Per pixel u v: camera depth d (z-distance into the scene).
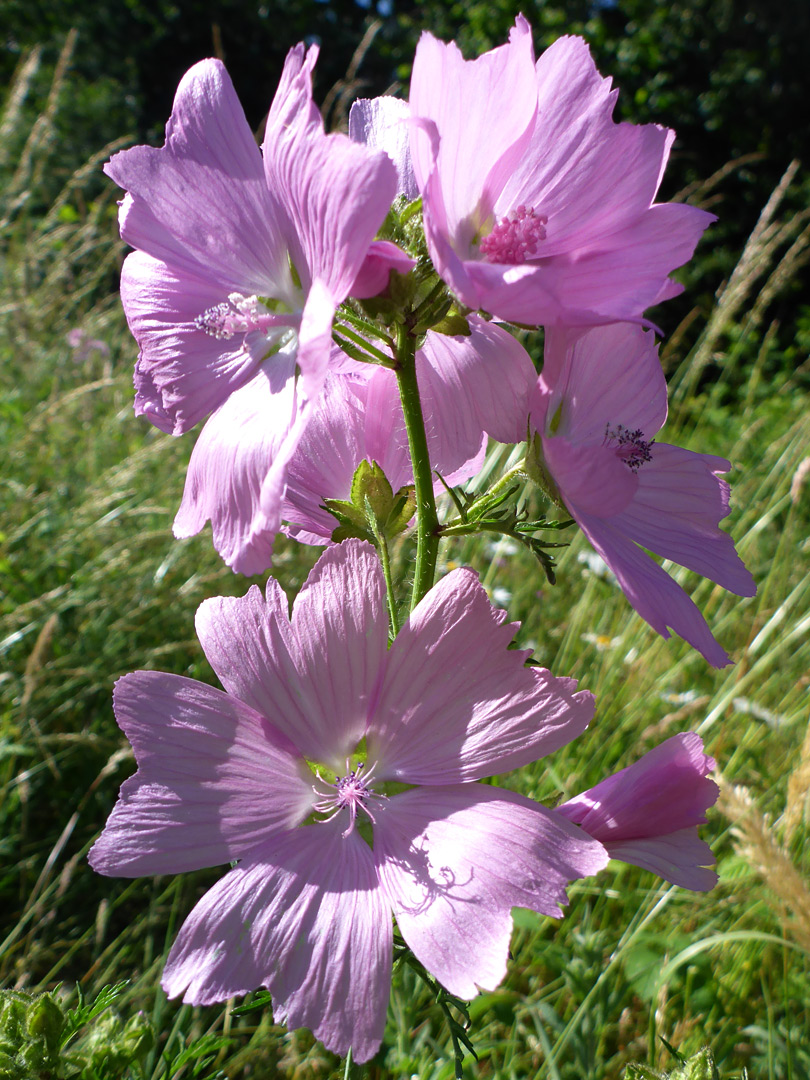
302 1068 0.22
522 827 0.12
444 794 0.13
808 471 0.36
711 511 0.16
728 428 0.65
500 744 0.13
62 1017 0.14
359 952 0.12
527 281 0.12
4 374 0.50
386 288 0.13
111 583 0.35
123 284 0.16
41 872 0.28
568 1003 0.24
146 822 0.13
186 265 0.15
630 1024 0.24
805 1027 0.23
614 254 0.13
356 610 0.14
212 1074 0.18
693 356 0.55
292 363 0.14
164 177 0.14
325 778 0.14
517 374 0.16
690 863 0.15
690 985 0.24
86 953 0.27
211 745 0.13
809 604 0.39
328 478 0.16
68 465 0.42
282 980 0.12
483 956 0.12
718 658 0.13
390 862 0.13
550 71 0.14
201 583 0.36
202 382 0.15
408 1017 0.23
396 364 0.14
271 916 0.12
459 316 0.14
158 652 0.31
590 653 0.36
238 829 0.13
